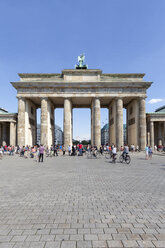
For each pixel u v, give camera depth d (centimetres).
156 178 1655
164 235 646
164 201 1020
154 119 7250
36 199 1054
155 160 3478
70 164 2795
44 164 2819
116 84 6412
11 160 3572
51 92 6456
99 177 1708
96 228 695
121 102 6438
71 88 6481
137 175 1806
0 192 1202
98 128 6366
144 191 1221
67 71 6519
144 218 791
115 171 2069
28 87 6419
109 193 1173
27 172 2019
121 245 580
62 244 584
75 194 1152
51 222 749
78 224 729
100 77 6681
